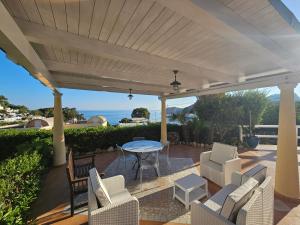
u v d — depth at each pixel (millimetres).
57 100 5387
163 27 1897
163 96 7602
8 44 1634
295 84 3188
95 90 5641
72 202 2775
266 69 3475
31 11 1657
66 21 1833
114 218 2039
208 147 7516
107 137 7023
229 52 2576
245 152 6398
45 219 2727
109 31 2023
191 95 6383
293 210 2795
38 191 3400
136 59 2557
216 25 1508
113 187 2727
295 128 3195
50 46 2465
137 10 1596
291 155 3176
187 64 3146
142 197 3312
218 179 3670
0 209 1710
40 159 3887
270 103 8109
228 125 7426
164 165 5141
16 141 5840
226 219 1744
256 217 1787
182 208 2930
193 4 1259
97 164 5375
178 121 9328
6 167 2619
